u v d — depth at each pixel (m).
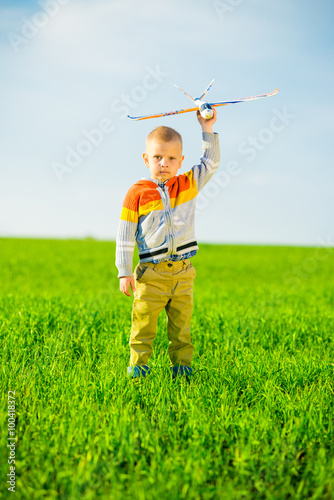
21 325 4.89
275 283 13.02
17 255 17.83
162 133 3.53
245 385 3.59
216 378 3.65
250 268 17.14
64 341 4.53
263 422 2.80
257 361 4.14
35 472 2.34
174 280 3.59
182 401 3.16
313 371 3.84
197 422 2.83
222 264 18.12
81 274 13.75
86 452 2.53
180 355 3.78
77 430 2.69
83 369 3.78
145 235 3.54
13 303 6.23
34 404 3.01
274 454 2.48
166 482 2.27
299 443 2.71
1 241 23.91
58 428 2.74
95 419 2.84
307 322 5.75
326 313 6.34
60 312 5.65
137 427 2.73
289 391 3.54
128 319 5.59
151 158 3.58
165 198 3.51
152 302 3.57
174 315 3.72
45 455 2.50
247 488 2.32
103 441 2.58
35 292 8.43
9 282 11.08
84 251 21.16
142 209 3.51
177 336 3.75
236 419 2.91
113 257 19.16
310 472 2.45
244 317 5.91
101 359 4.18
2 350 4.20
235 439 2.75
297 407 3.06
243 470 2.36
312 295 8.92
